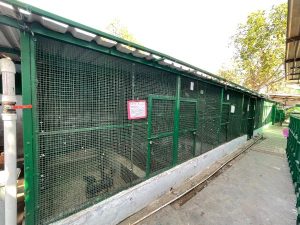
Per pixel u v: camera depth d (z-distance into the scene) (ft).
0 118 17.37
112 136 9.51
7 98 6.58
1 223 7.09
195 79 15.39
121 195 9.91
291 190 14.87
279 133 45.42
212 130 19.74
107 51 8.45
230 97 23.99
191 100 15.31
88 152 8.56
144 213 10.93
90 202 8.79
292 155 18.71
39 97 6.86
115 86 9.41
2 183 6.97
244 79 61.62
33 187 6.91
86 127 8.39
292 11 13.94
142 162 11.49
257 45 51.42
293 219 11.14
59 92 7.38
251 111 35.50
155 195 12.28
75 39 7.30
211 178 16.42
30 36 6.38
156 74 11.74
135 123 10.72
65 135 7.70
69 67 7.61
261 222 10.73
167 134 13.12
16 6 5.22
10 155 6.76
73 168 8.09
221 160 21.26
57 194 7.66
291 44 19.93
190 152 16.19
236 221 10.71
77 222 8.00
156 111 12.07
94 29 7.00
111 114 9.36
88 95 8.34
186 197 12.96
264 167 20.10
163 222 10.31
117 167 9.95
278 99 73.31
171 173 13.48
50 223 7.43
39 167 7.03
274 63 49.67
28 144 6.64
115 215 9.68
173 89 13.32
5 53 9.39
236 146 27.02
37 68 6.72
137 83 10.55
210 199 12.95
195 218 10.80
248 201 12.94
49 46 6.96
